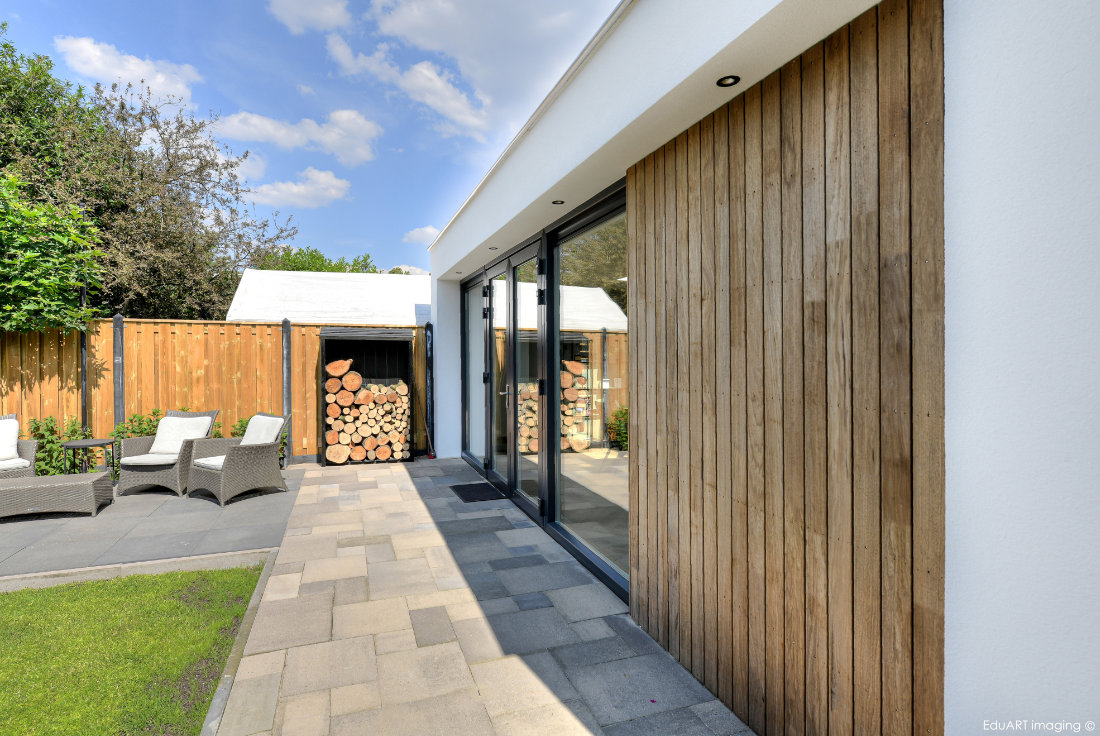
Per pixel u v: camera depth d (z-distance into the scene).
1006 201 1.26
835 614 1.77
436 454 8.09
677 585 2.64
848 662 1.72
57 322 6.19
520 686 2.43
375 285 10.73
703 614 2.45
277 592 3.40
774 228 2.02
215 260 13.95
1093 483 1.12
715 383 2.36
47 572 3.67
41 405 6.43
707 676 2.42
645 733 2.13
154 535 4.51
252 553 4.10
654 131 2.60
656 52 2.29
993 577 1.30
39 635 2.82
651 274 2.86
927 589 1.47
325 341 7.55
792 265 1.93
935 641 1.45
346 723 2.16
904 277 1.52
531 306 5.11
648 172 2.89
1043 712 1.21
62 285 6.19
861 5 1.60
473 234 5.62
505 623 3.01
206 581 3.56
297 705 2.27
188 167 13.11
